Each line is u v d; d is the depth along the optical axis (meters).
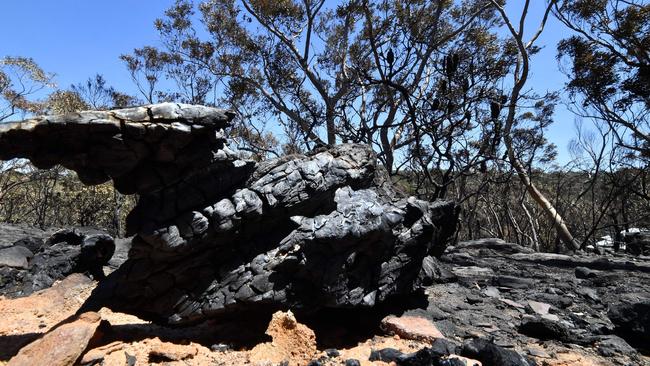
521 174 19.86
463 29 18.73
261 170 4.54
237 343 4.25
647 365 4.22
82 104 21.70
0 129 3.35
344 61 18.39
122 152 3.71
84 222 26.92
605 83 20.30
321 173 4.69
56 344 3.50
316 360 3.79
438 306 5.77
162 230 3.98
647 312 4.85
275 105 19.89
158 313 4.35
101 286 4.52
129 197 29.66
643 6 18.50
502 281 7.28
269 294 4.18
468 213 32.59
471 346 3.98
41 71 20.45
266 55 19.50
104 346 3.94
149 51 22.17
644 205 29.70
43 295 6.02
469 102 11.35
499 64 15.48
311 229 4.34
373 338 4.60
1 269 6.80
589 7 19.41
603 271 9.34
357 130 11.95
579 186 37.91
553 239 33.88
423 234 5.20
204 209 4.18
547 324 4.85
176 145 3.83
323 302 4.40
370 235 4.48
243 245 4.47
